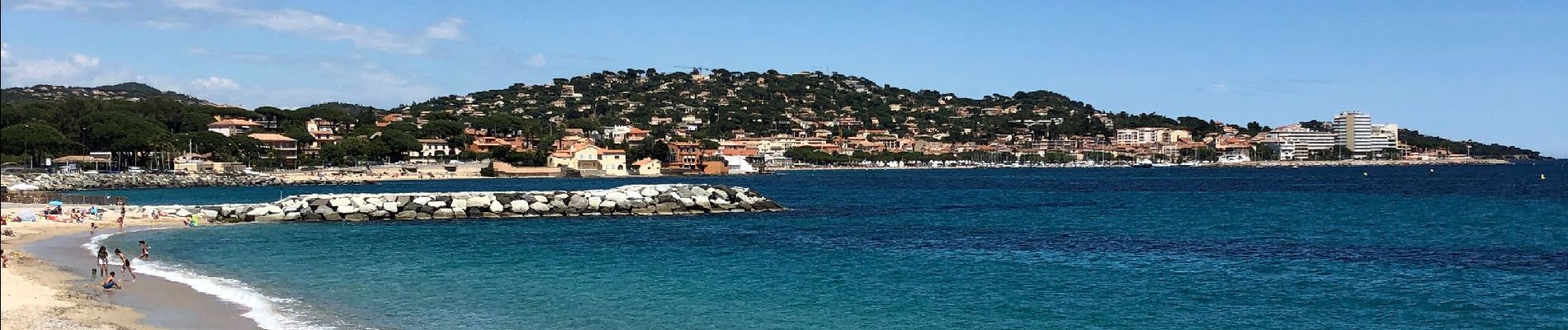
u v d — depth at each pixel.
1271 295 43.25
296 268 51.47
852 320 38.31
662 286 45.94
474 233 73.38
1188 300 42.19
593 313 39.28
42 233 69.62
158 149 187.00
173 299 39.97
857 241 67.88
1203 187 183.88
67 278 45.38
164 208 86.62
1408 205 113.62
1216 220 88.81
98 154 174.75
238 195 145.88
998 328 37.06
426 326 36.28
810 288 45.62
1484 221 85.75
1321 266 53.12
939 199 134.62
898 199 134.50
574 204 93.06
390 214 87.06
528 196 92.56
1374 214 97.69
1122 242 67.50
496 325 36.72
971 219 90.56
